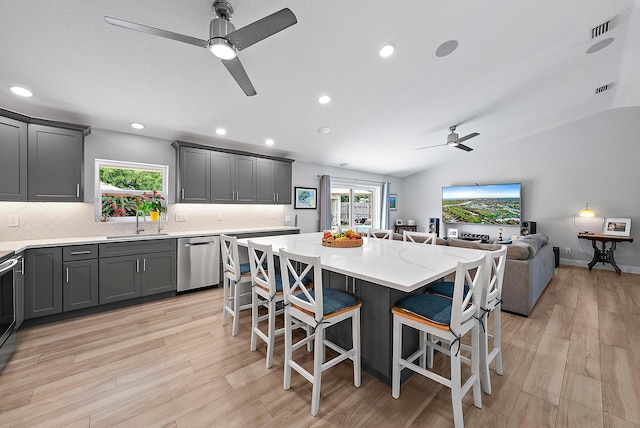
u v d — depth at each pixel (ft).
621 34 9.04
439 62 9.02
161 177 12.89
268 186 15.44
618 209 16.44
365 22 6.88
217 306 10.51
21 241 9.41
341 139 15.01
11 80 7.55
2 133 8.39
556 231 18.49
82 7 5.67
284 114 11.43
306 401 5.43
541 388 5.83
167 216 12.89
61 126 9.57
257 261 7.43
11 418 4.94
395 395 5.48
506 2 6.90
